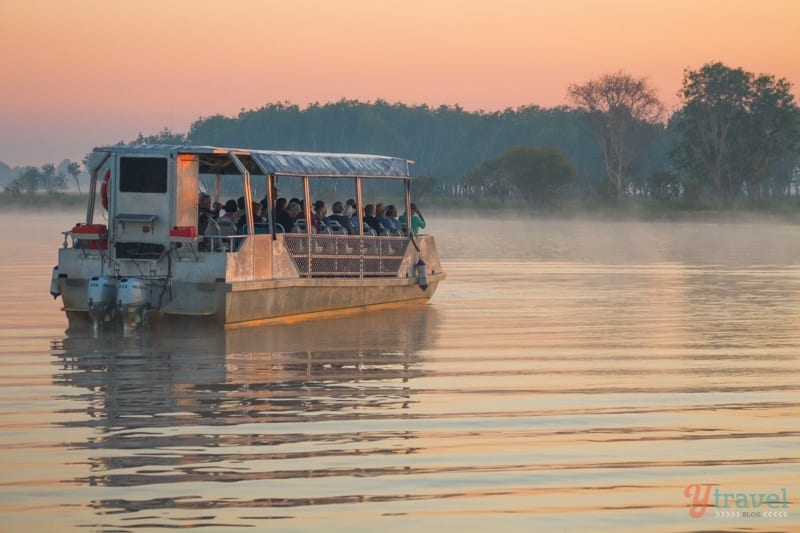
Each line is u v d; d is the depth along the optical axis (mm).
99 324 30328
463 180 196500
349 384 22672
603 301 40031
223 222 31453
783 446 17609
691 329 31938
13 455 16859
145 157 30328
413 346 28109
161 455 16906
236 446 17422
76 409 20078
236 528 13758
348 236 34656
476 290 44500
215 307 29594
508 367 24922
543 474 16000
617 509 14562
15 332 30016
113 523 13898
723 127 177625
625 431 18547
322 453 17016
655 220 161250
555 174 182625
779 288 45938
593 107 188250
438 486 15422
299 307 32844
